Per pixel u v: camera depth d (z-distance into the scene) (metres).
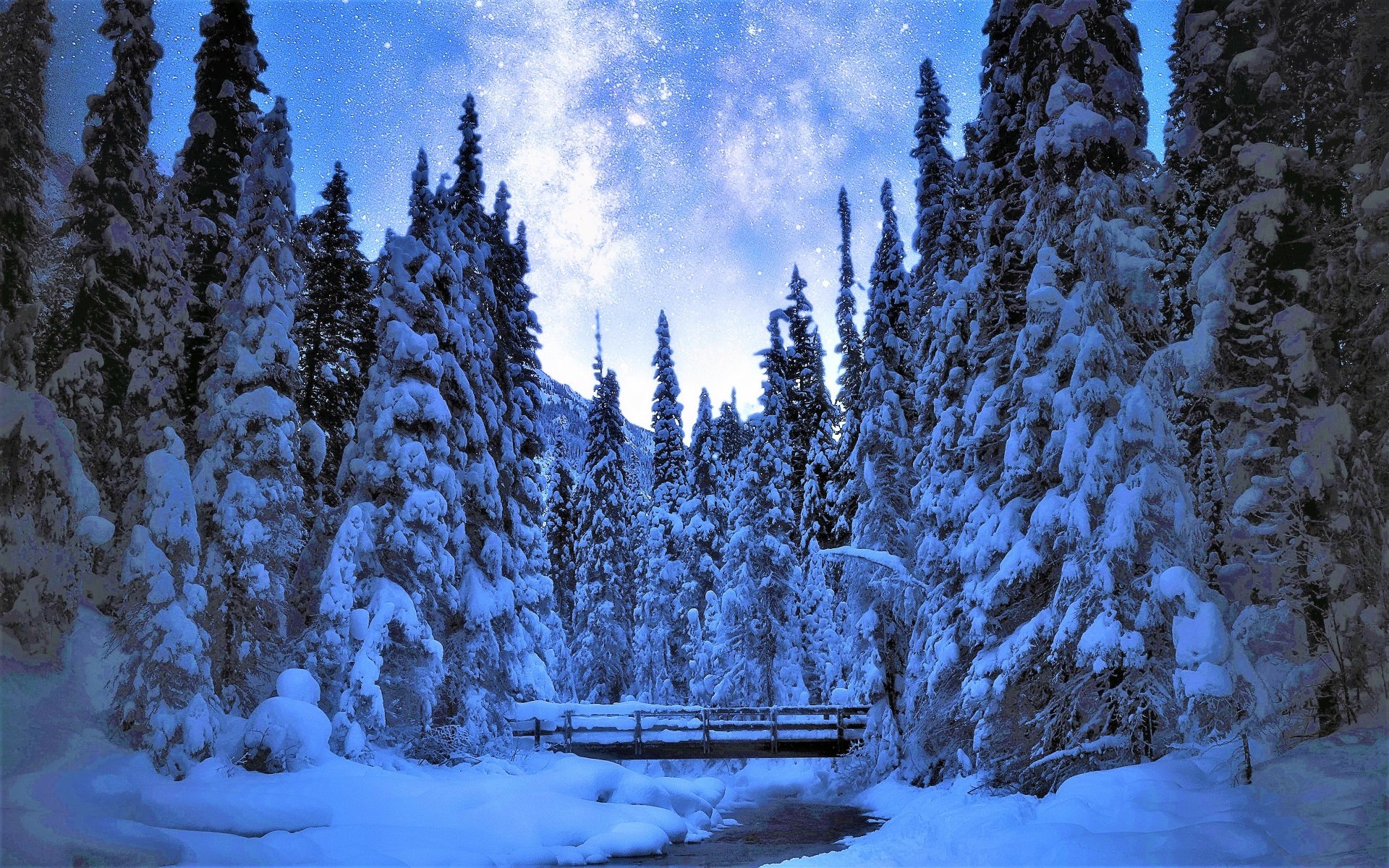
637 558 50.53
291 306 22.80
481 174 29.91
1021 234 18.19
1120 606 14.01
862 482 26.89
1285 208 13.53
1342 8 13.86
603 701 40.72
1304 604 12.64
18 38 20.97
